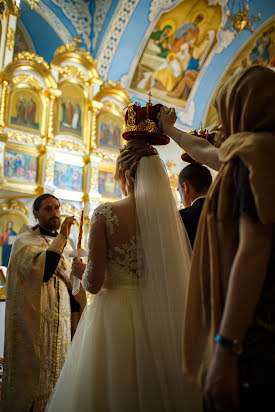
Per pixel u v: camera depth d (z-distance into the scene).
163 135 1.70
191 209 1.96
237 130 1.01
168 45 10.98
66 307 2.66
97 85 10.02
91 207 9.12
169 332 1.41
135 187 1.60
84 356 1.43
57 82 9.31
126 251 1.50
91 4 10.58
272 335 0.86
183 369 0.96
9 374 2.39
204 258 1.01
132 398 1.32
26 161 8.53
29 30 10.70
